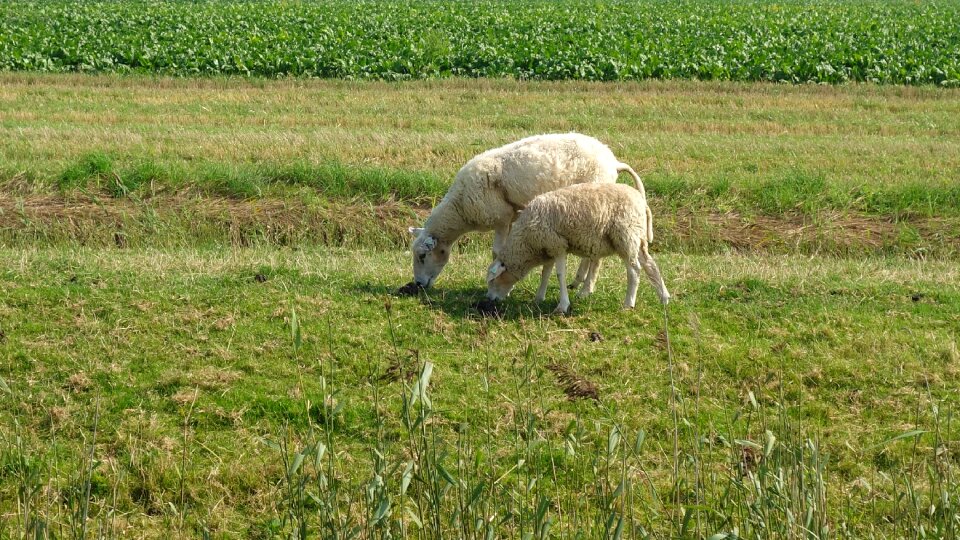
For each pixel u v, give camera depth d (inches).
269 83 895.7
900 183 549.6
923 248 479.2
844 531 221.3
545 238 350.6
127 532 240.1
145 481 257.0
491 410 291.0
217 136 642.2
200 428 284.8
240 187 518.6
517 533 229.1
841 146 650.2
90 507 245.9
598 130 701.9
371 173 531.2
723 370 319.3
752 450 238.5
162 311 348.5
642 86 893.8
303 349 325.7
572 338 339.6
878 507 249.3
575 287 391.5
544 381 308.8
